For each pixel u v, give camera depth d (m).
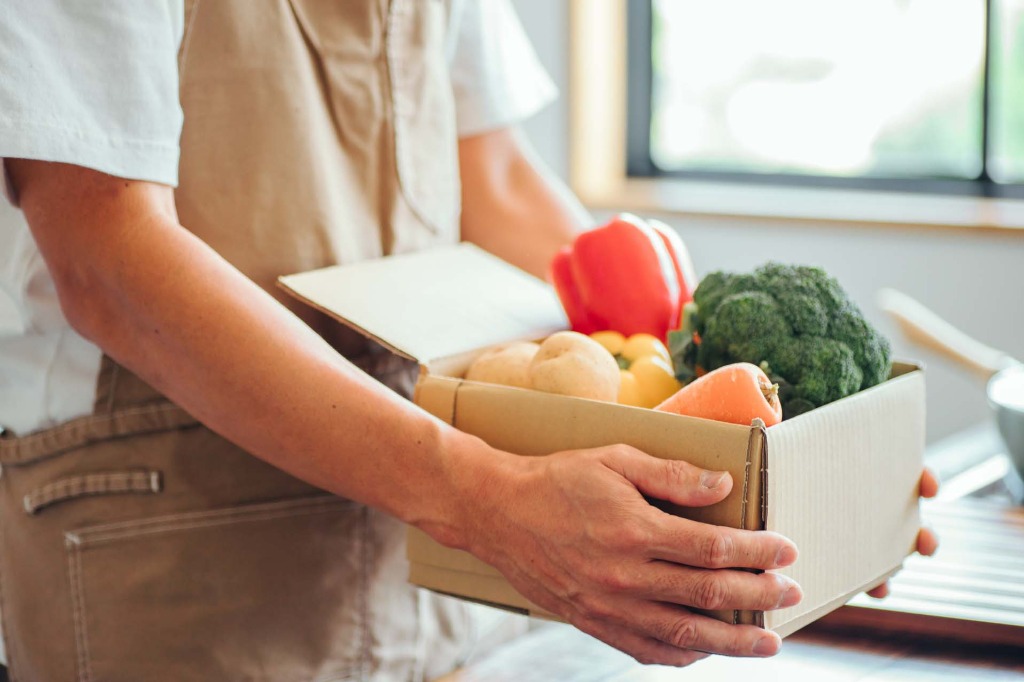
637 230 0.88
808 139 2.97
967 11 2.73
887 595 0.86
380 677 0.93
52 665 0.88
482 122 1.09
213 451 0.85
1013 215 2.62
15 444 0.88
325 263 0.88
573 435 0.70
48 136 0.67
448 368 0.80
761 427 0.64
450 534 0.70
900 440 0.79
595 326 0.89
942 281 2.64
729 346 0.75
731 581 0.63
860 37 2.85
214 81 0.84
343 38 0.89
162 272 0.70
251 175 0.85
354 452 0.70
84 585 0.86
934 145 2.84
